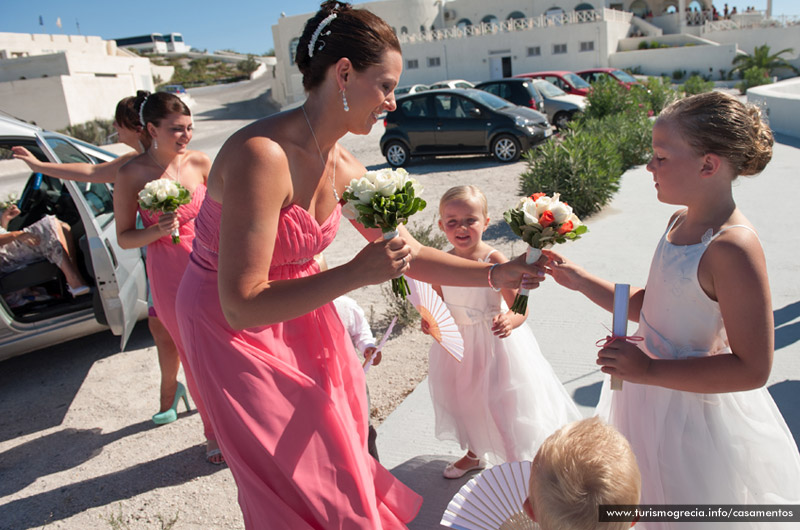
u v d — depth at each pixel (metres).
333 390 2.15
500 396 2.75
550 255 2.39
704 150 1.81
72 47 50.34
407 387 4.04
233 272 1.86
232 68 79.62
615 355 1.91
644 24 42.69
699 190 1.87
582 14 38.16
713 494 1.89
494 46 38.97
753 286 1.74
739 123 1.79
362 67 1.93
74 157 5.65
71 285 5.00
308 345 2.14
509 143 13.01
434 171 13.03
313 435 1.98
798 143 12.14
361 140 19.36
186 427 4.02
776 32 38.47
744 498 1.89
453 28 40.16
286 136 1.99
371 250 1.90
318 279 1.86
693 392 1.85
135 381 4.84
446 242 6.77
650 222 7.22
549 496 1.51
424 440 3.39
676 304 1.93
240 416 1.95
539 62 38.62
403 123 13.95
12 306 4.98
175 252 3.43
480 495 1.85
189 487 3.32
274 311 1.85
